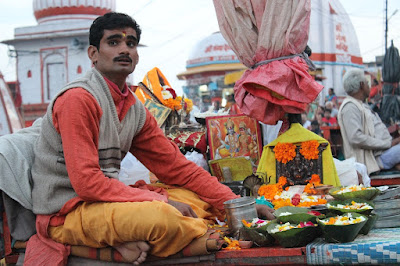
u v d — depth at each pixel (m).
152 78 5.08
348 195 3.32
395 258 2.63
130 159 4.61
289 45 4.19
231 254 2.89
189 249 2.89
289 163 4.20
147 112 3.59
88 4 31.23
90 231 2.91
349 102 6.30
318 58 21.94
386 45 19.94
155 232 2.79
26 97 32.12
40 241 3.11
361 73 6.33
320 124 15.36
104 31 3.19
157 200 2.91
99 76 3.21
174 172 3.59
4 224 3.34
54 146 3.13
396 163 6.38
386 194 3.38
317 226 2.89
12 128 24.81
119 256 2.95
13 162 3.19
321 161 4.13
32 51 31.84
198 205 3.52
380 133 6.48
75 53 31.39
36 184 3.15
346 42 22.70
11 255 3.31
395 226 3.28
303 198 3.62
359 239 2.87
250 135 4.64
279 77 4.08
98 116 3.11
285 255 2.82
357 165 5.18
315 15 21.92
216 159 4.48
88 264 3.03
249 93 4.29
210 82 29.89
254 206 3.25
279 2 4.13
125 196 2.95
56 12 31.23
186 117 5.16
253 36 4.29
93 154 2.99
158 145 3.58
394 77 8.92
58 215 3.07
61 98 3.04
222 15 4.36
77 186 2.90
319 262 2.77
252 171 4.40
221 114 4.88
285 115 4.36
